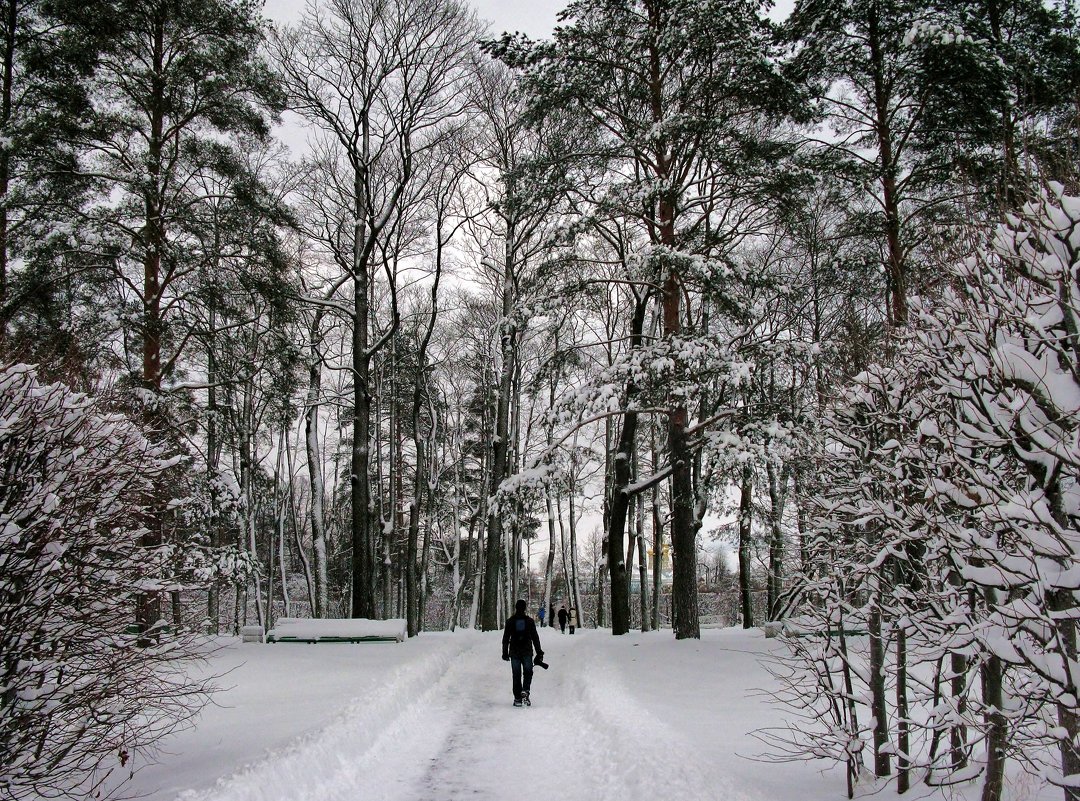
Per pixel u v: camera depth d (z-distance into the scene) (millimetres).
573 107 16391
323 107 23953
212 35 17625
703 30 13922
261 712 9078
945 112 14109
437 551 49438
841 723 5641
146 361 16922
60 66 17000
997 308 4875
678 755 6742
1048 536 3828
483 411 37156
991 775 4410
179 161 17953
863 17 14727
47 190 16719
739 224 17203
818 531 6102
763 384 14797
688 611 16078
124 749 5543
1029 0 14023
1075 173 5340
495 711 11570
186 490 16219
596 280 16438
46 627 4781
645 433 29484
